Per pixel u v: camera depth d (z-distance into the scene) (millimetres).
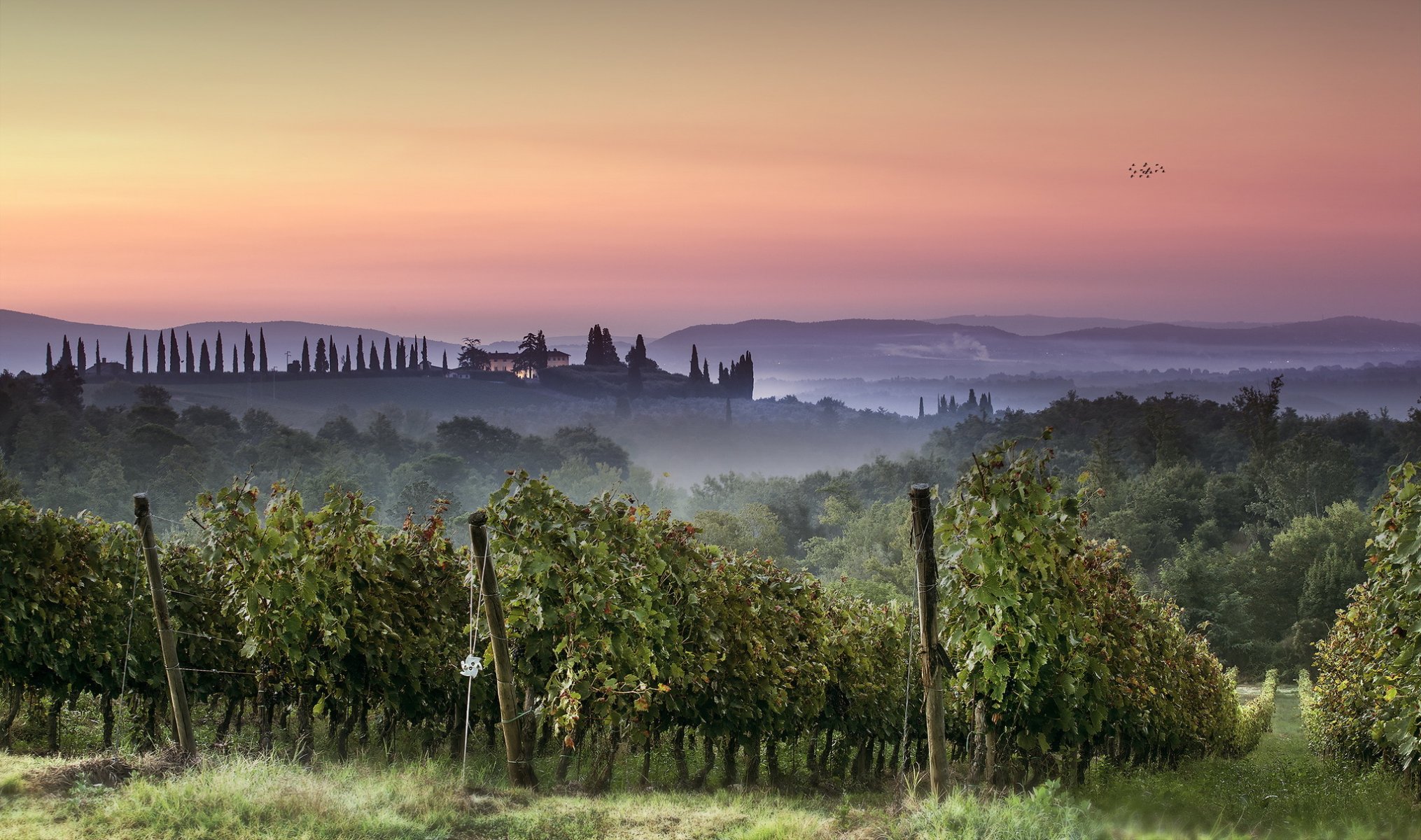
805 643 18047
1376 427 159000
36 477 138875
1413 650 13969
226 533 14453
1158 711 20000
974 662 13781
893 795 14391
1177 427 150500
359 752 15930
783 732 17234
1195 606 67938
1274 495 105938
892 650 20938
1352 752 21078
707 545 17141
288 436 178250
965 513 13742
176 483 136250
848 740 20203
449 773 13734
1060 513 13930
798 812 11688
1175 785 15438
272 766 11914
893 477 166500
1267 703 38562
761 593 18141
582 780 14477
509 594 14375
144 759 11891
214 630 16562
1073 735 14648
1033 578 13602
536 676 15297
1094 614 16422
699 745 20672
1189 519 106438
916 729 20891
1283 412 176000
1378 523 14562
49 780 10594
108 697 15992
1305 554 71188
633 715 14648
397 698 15594
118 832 9195
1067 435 179625
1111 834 10461
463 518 17594
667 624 15047
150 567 13328
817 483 172125
